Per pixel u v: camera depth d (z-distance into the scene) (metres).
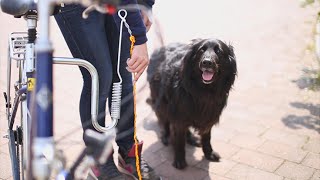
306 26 6.47
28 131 1.74
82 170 1.25
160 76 3.13
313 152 3.19
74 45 2.18
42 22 1.08
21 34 2.18
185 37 5.54
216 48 2.81
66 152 2.93
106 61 2.20
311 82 4.50
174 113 2.97
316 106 4.00
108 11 1.12
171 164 3.04
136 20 1.89
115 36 2.26
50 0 1.08
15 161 2.07
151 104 3.55
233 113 3.86
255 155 3.16
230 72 2.95
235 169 2.97
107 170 2.35
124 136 2.44
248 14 7.20
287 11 7.45
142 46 1.95
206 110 2.92
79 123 3.47
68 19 2.07
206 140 3.10
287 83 4.52
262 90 4.36
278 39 5.93
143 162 2.48
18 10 1.64
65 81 4.32
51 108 1.12
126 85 2.38
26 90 1.79
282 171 2.94
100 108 2.30
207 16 6.86
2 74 4.25
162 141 3.36
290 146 3.29
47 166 1.10
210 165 3.03
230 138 3.43
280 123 3.68
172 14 6.73
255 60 5.16
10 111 2.47
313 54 5.01
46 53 1.10
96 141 1.22
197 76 2.83
